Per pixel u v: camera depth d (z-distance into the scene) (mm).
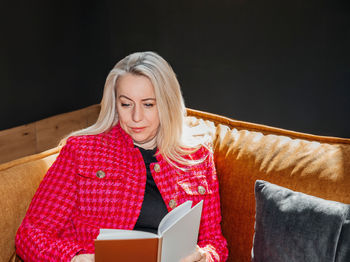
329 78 3367
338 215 1093
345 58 3277
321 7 3227
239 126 1569
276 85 3527
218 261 1257
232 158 1437
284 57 3438
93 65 3723
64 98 3500
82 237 1271
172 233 958
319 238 1090
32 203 1261
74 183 1290
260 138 1454
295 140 1410
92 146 1313
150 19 3701
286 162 1326
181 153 1377
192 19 3598
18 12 2957
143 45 3785
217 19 3533
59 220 1254
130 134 1307
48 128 3201
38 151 3145
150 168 1325
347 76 3312
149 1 3654
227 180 1425
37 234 1193
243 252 1358
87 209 1276
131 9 3713
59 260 1148
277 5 3340
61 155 1314
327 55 3318
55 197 1261
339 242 1076
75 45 3500
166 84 1272
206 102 3779
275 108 3586
